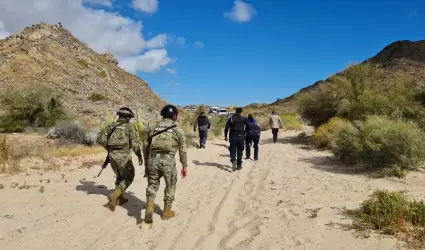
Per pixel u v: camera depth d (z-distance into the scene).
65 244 4.52
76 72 53.84
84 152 12.36
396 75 15.43
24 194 6.51
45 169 9.02
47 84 44.00
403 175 7.97
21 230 4.81
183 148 5.46
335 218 5.21
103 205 6.09
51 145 13.77
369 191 6.80
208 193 7.30
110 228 5.18
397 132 8.70
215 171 9.86
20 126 20.27
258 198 6.71
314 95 17.89
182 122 22.88
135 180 8.40
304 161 11.25
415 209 4.88
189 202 6.61
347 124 11.84
